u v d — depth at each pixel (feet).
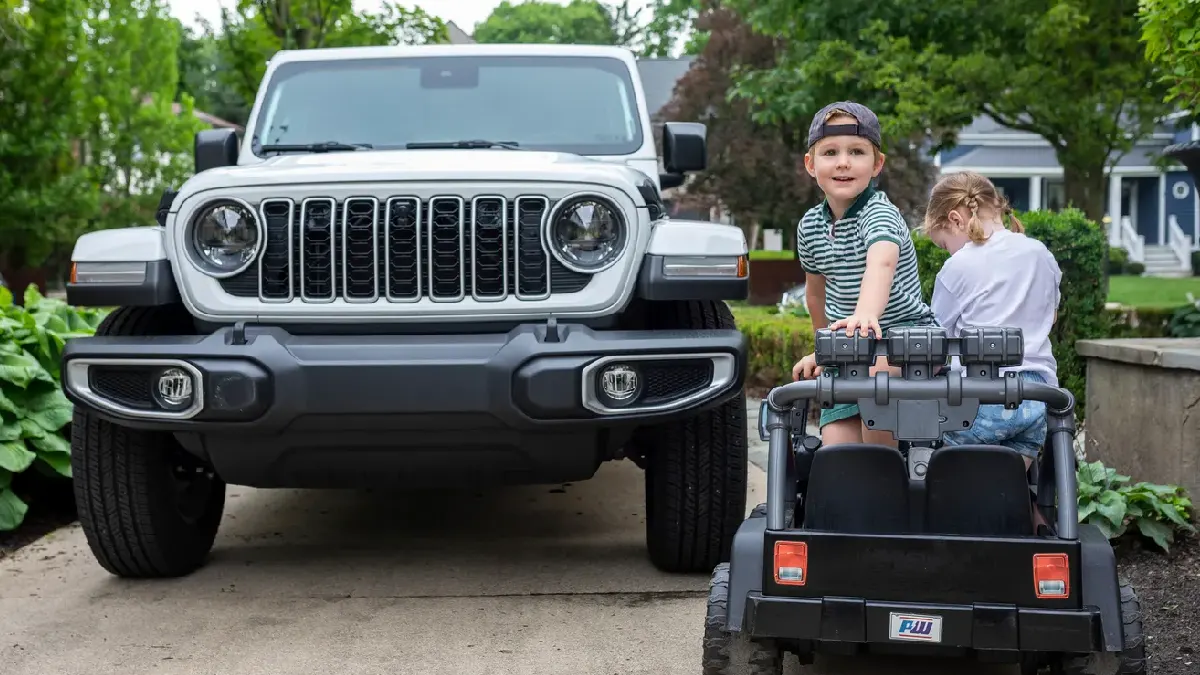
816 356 9.13
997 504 9.00
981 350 8.88
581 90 17.37
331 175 12.64
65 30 52.26
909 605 8.63
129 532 13.76
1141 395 16.07
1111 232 125.08
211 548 15.69
